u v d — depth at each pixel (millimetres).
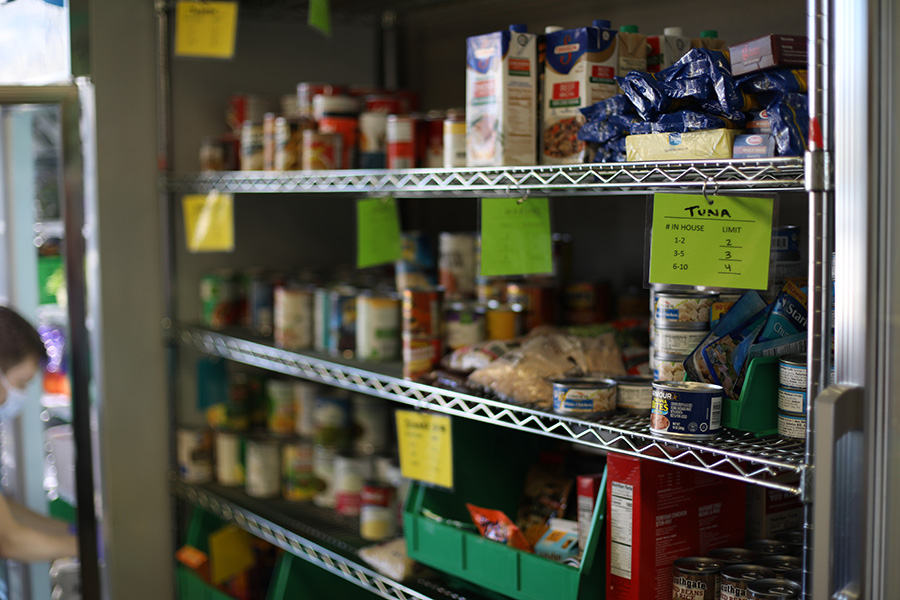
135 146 2510
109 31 2430
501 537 1649
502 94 1556
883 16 1004
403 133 1900
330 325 2230
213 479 2654
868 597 1069
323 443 2412
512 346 1757
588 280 2074
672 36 1602
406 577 1867
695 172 1268
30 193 3074
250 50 2707
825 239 1099
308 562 2234
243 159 2316
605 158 1468
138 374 2572
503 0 2426
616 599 1454
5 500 2512
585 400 1434
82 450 2314
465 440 1818
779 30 1736
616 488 1445
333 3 2701
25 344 2631
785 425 1274
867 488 1059
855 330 1047
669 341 1399
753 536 1591
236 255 2760
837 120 1056
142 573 2609
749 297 1380
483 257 1687
